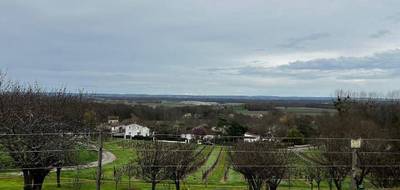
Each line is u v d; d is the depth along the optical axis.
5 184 44.44
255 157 44.38
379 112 72.00
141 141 54.91
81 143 42.97
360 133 59.06
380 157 43.09
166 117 112.88
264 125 87.81
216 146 62.72
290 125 82.25
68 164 41.28
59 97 54.44
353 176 21.78
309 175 50.62
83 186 49.91
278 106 136.62
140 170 53.75
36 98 47.34
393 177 43.41
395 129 60.22
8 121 37.72
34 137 36.34
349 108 78.38
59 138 38.50
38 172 37.12
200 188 53.09
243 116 107.00
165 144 51.41
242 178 61.59
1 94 44.59
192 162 54.66
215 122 96.75
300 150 52.25
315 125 78.50
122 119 106.75
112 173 61.81
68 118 49.22
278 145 54.09
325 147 47.44
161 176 47.34
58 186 46.88
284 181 57.38
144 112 117.75
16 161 35.72
